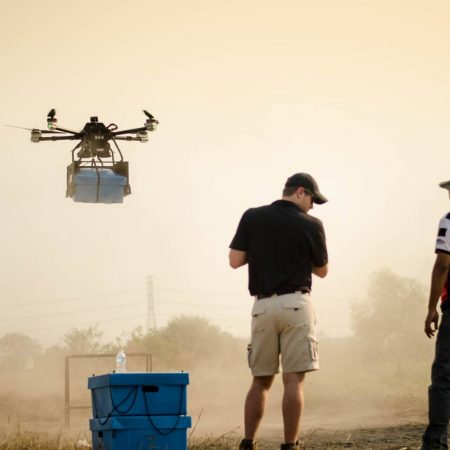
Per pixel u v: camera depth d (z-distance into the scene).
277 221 15.84
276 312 15.50
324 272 16.09
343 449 19.44
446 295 15.68
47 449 20.59
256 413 15.82
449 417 15.58
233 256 16.16
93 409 16.11
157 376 15.20
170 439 15.16
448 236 15.58
